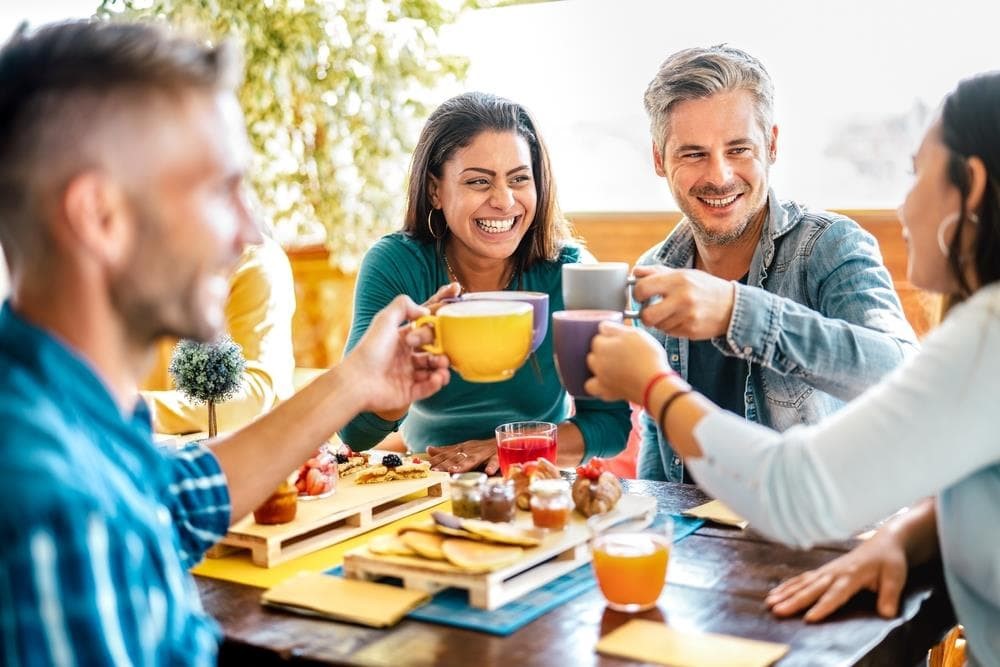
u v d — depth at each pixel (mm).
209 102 942
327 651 1185
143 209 904
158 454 1008
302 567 1469
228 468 1358
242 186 1041
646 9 3787
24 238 898
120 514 866
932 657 1688
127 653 828
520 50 4039
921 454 1118
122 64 893
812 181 3643
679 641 1188
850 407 1179
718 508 1654
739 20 3652
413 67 3758
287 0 3627
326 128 3783
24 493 777
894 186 3504
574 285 1468
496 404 2123
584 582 1386
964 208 1226
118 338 952
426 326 1525
